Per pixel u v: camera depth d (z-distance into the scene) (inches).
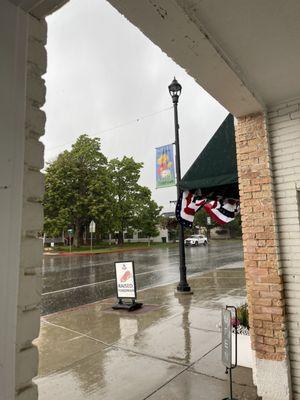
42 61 58.6
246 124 156.1
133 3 84.2
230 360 133.8
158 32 95.9
